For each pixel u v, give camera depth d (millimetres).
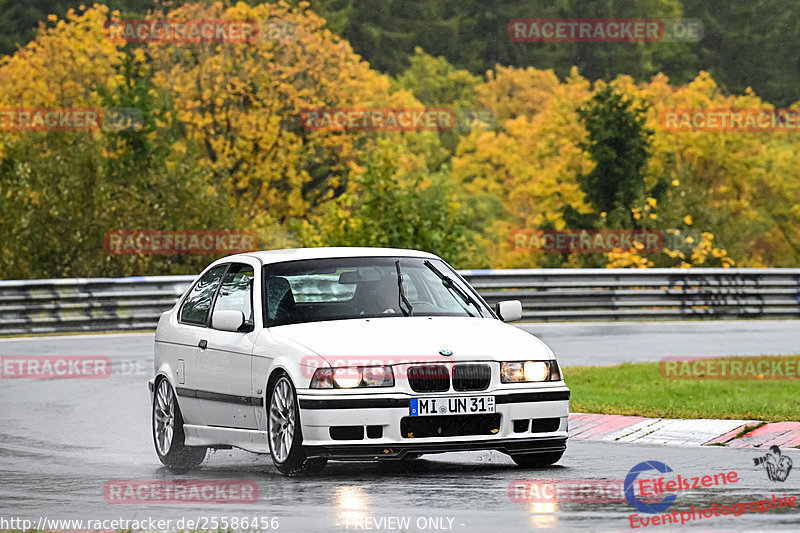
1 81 179000
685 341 53938
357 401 21047
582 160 189500
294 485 20938
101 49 180250
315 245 76125
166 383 25891
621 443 26297
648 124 188625
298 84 167000
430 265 25234
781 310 70312
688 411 28719
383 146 75688
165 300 64562
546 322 66375
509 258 183375
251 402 22859
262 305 23594
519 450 21703
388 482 21016
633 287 68688
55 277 102875
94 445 28641
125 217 104938
